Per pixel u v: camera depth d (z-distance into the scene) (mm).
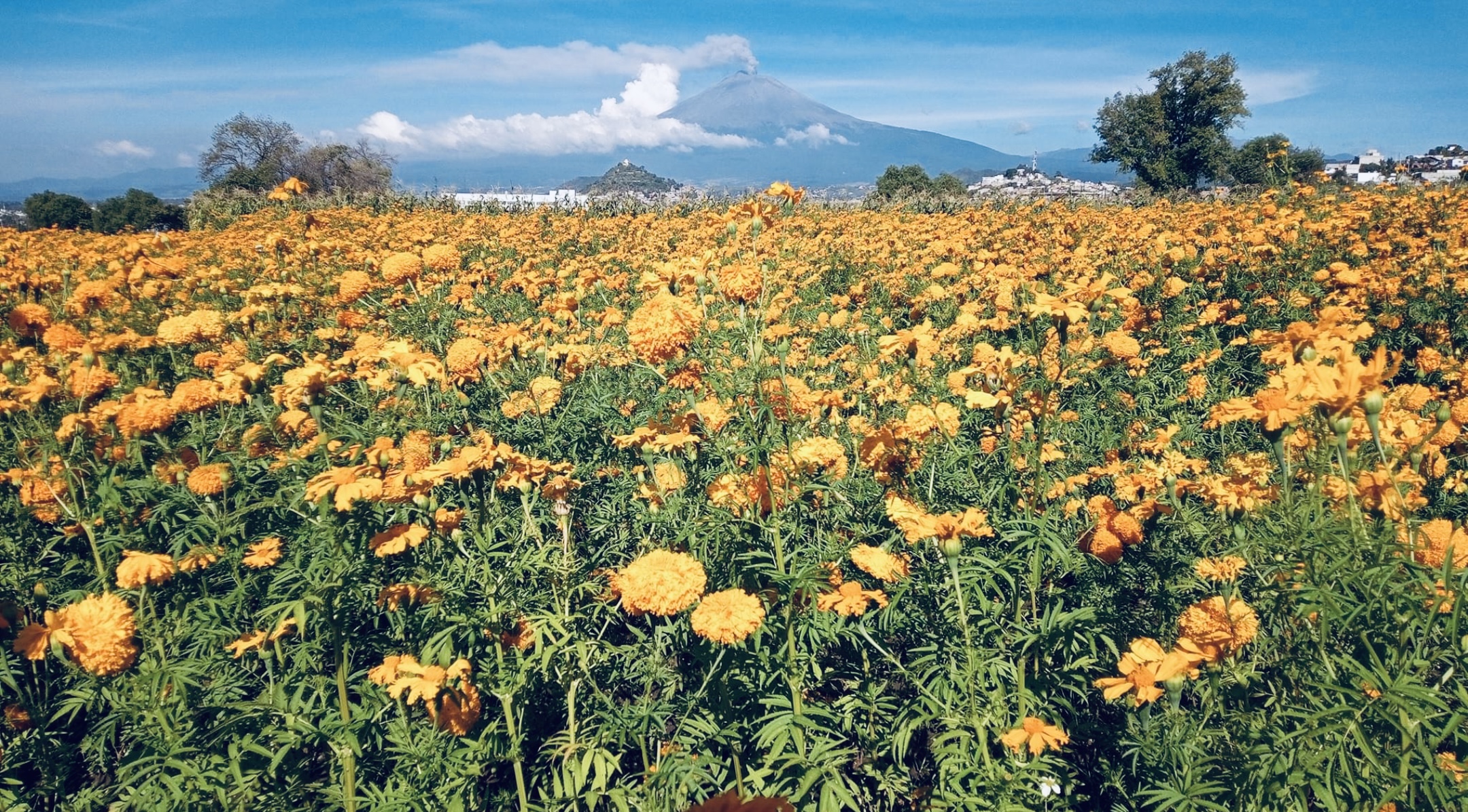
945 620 3244
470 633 3057
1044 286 7566
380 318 8969
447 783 2896
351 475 3205
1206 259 10453
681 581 3100
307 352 7438
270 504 3818
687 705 3305
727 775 3227
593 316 8102
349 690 3398
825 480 3738
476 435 4469
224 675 3320
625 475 4730
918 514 3109
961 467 4016
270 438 4773
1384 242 10414
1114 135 50031
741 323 3855
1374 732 2416
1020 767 2777
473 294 9711
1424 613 2398
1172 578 3395
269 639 3180
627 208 24406
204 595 3555
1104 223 15773
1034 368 5414
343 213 21391
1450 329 7223
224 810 2781
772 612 3311
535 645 3234
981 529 2992
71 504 4145
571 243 17297
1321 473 2660
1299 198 16094
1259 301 8477
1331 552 2420
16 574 3846
